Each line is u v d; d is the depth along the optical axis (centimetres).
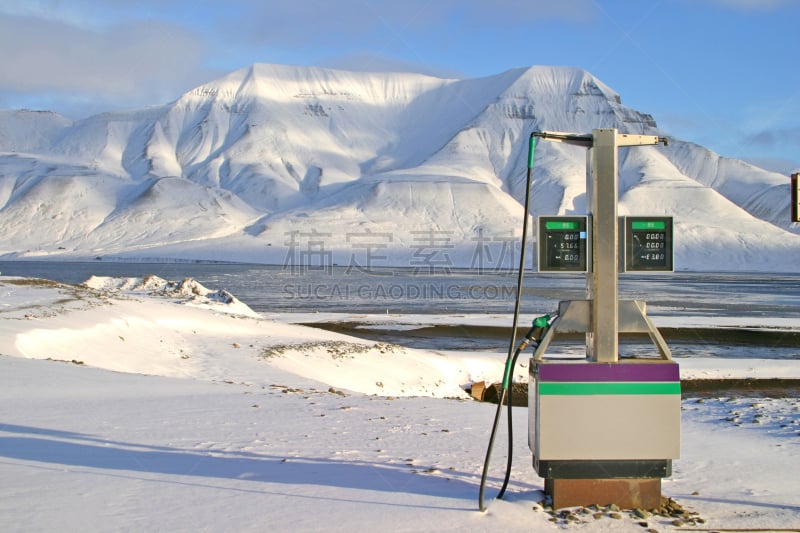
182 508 601
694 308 6238
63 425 971
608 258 617
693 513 625
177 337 2578
